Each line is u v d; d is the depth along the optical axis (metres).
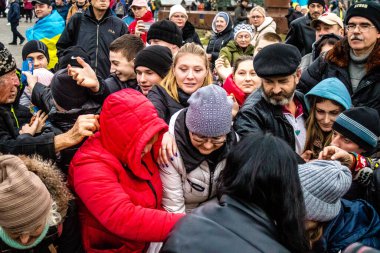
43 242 2.04
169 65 3.38
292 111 3.01
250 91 3.42
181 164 2.42
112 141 2.19
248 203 1.61
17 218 1.88
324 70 3.73
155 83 3.35
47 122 2.74
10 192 1.87
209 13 16.08
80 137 2.24
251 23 8.26
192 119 2.29
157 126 2.19
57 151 2.29
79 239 2.33
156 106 2.95
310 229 2.18
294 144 2.93
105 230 2.25
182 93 3.02
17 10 15.02
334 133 2.82
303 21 6.38
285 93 2.80
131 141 2.15
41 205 1.93
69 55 2.85
